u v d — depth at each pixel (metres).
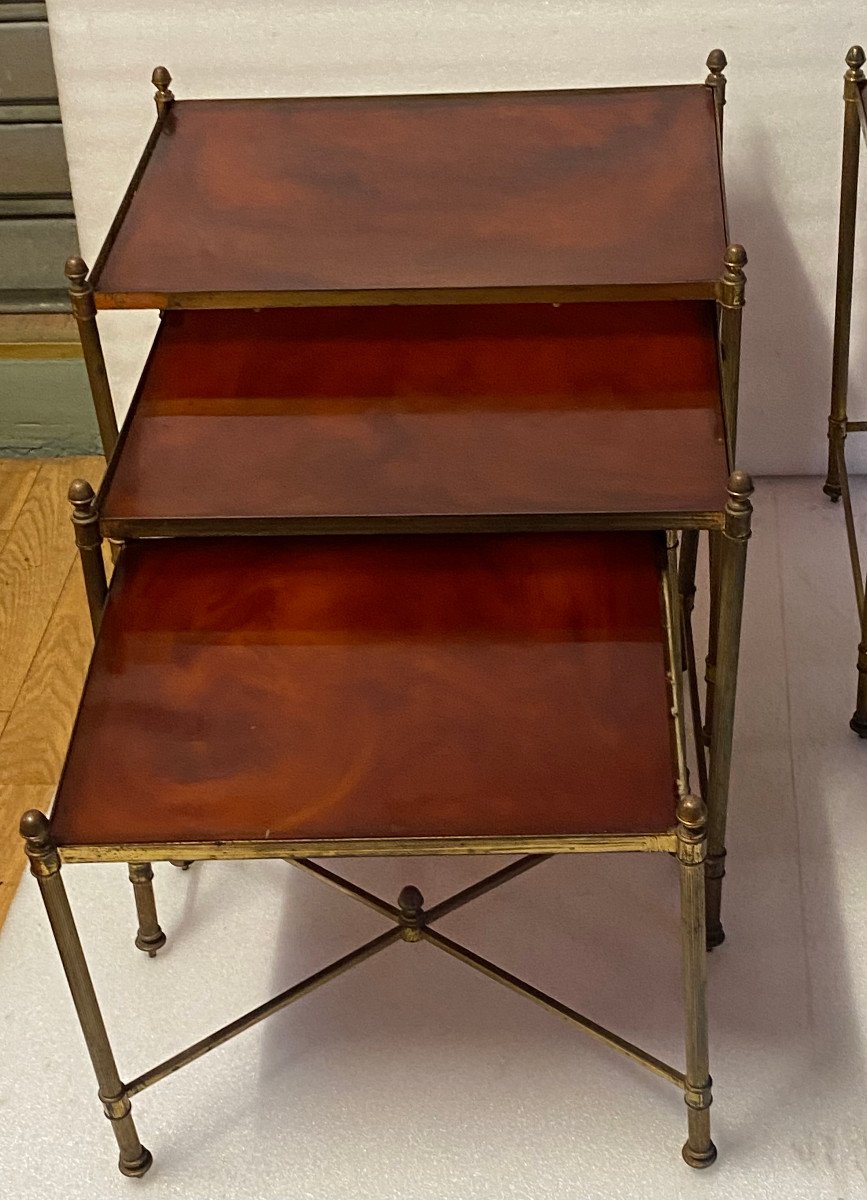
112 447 1.42
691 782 1.67
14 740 1.82
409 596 1.29
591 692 1.19
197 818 1.13
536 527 1.21
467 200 1.40
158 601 1.29
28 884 1.62
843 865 1.57
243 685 1.22
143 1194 1.33
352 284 1.29
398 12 1.78
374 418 1.30
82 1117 1.39
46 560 2.10
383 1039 1.44
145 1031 1.47
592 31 1.78
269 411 1.32
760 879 1.56
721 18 1.75
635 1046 1.34
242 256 1.34
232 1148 1.36
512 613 1.26
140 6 1.78
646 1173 1.32
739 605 1.24
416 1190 1.32
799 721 1.74
